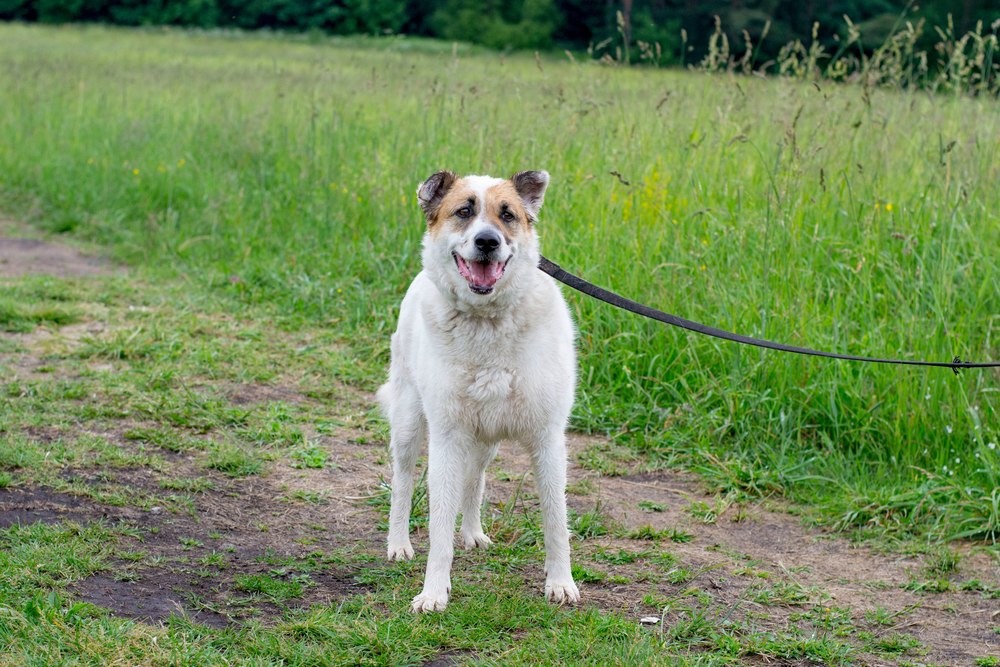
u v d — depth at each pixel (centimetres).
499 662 337
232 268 885
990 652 362
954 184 655
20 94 1459
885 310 616
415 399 423
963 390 516
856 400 553
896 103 773
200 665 321
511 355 379
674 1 2153
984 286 593
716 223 696
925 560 441
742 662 349
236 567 409
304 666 331
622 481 533
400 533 430
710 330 402
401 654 340
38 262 933
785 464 538
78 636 327
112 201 1108
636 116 821
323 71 1224
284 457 536
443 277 380
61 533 414
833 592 411
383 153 913
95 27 3350
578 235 714
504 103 912
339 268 841
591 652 343
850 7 1848
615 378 632
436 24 2317
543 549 442
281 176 1028
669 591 406
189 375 648
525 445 397
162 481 486
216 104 1324
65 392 596
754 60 879
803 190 688
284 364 685
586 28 2289
